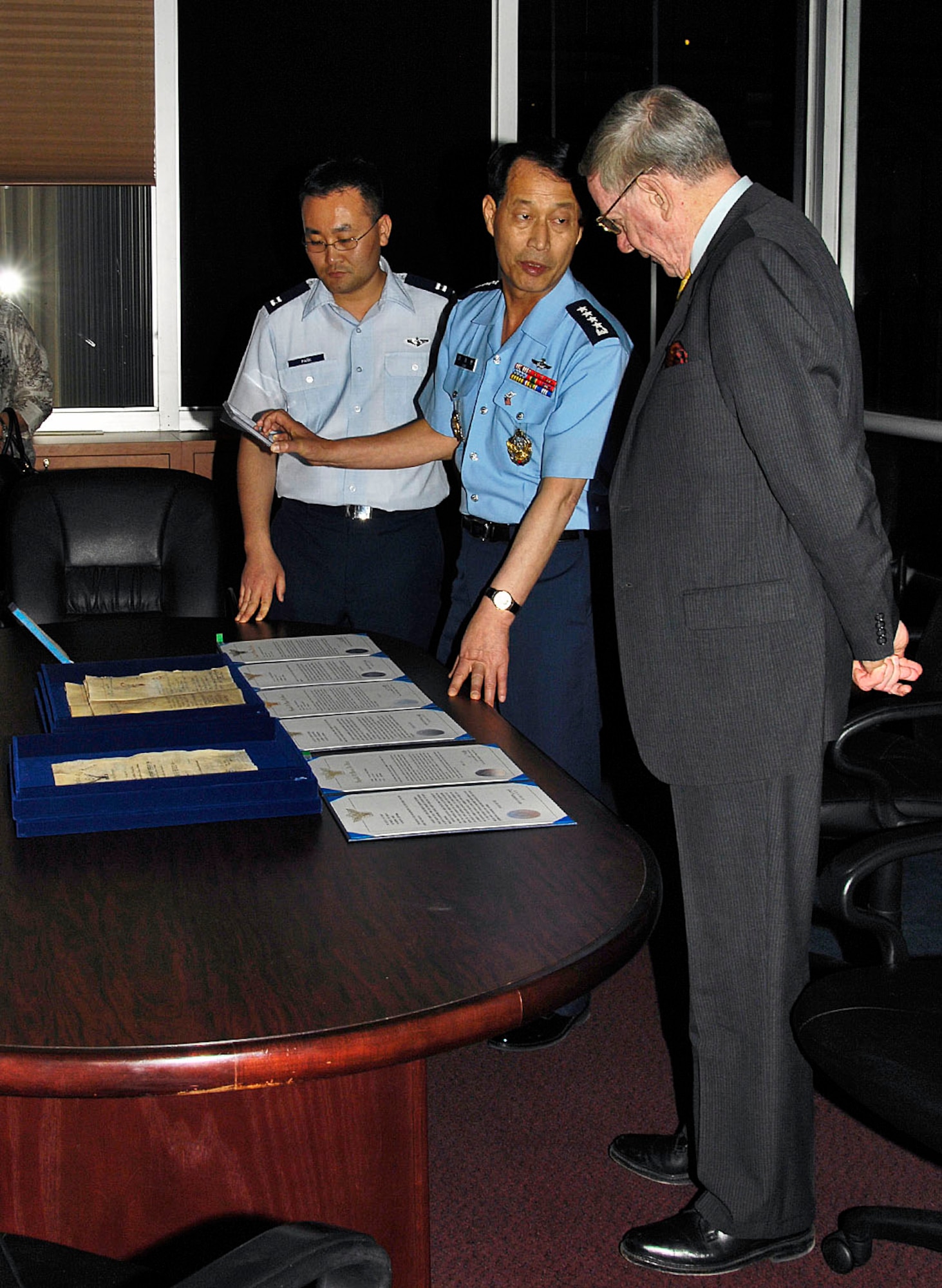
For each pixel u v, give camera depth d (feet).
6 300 13.38
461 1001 3.98
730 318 5.40
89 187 14.89
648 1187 7.13
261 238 15.29
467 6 15.21
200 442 14.53
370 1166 5.05
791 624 5.75
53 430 15.20
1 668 7.60
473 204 15.70
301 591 10.29
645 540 5.97
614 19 14.78
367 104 15.25
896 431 13.34
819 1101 8.05
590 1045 8.69
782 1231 6.40
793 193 14.52
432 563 10.52
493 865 4.94
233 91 14.88
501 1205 6.97
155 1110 4.82
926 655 9.21
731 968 6.11
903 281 13.26
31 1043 3.74
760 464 5.52
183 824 5.29
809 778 5.89
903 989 5.72
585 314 7.79
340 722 6.54
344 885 4.76
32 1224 4.87
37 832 5.14
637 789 13.29
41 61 14.26
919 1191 7.13
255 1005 3.95
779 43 14.44
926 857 11.99
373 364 10.18
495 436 8.14
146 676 6.69
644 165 5.79
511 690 8.35
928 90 12.67
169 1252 4.97
